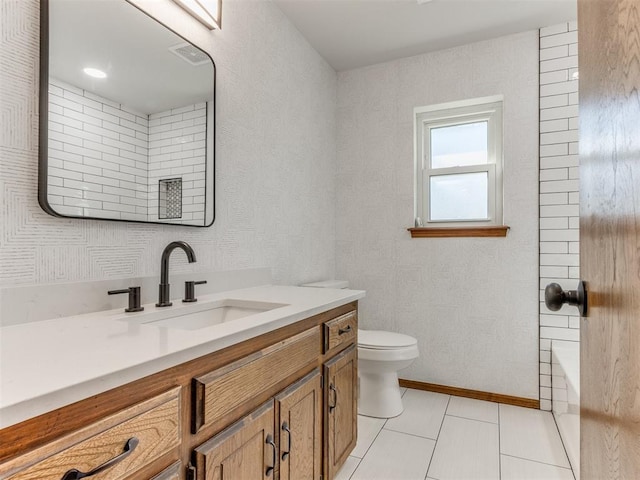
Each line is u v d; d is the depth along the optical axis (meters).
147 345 0.75
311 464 1.26
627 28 0.50
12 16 0.95
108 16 1.18
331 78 2.80
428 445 1.86
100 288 1.14
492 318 2.41
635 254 0.47
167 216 1.38
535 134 2.32
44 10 1.00
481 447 1.84
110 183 1.17
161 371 0.71
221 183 1.68
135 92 1.26
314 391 1.29
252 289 1.76
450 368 2.52
